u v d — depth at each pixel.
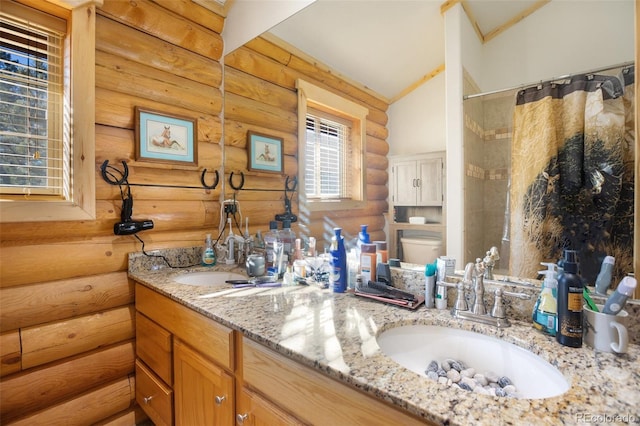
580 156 0.88
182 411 1.24
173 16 1.75
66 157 1.44
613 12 0.83
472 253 1.08
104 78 1.51
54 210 1.36
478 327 0.92
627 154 0.82
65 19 1.46
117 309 1.58
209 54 1.94
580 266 0.88
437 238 1.17
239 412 0.98
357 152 1.43
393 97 1.30
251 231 1.92
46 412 1.36
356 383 0.65
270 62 1.78
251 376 0.92
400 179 1.27
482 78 1.05
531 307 0.94
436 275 1.09
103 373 1.53
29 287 1.34
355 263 1.35
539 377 0.76
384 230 1.32
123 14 1.56
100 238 1.53
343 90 1.48
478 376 0.83
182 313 1.21
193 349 1.17
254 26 1.84
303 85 1.64
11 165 1.35
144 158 1.63
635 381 0.64
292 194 1.72
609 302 0.77
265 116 1.83
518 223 0.98
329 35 1.51
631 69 0.81
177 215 1.76
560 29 0.90
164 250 1.73
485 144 1.05
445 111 1.15
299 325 0.92
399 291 1.17
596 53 0.85
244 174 1.96
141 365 1.56
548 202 0.93
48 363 1.40
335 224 1.52
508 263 1.00
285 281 1.41
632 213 0.81
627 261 0.82
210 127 1.93
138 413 1.64
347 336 0.85
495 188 1.03
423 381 0.64
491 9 1.03
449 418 0.53
